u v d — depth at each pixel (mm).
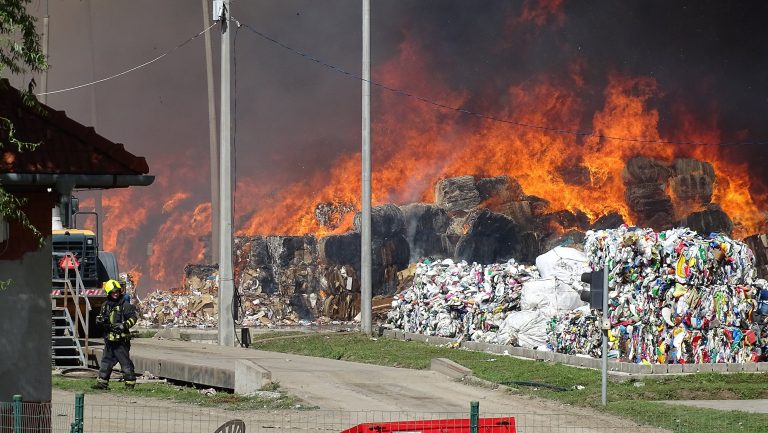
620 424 31031
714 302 42312
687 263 42250
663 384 38531
